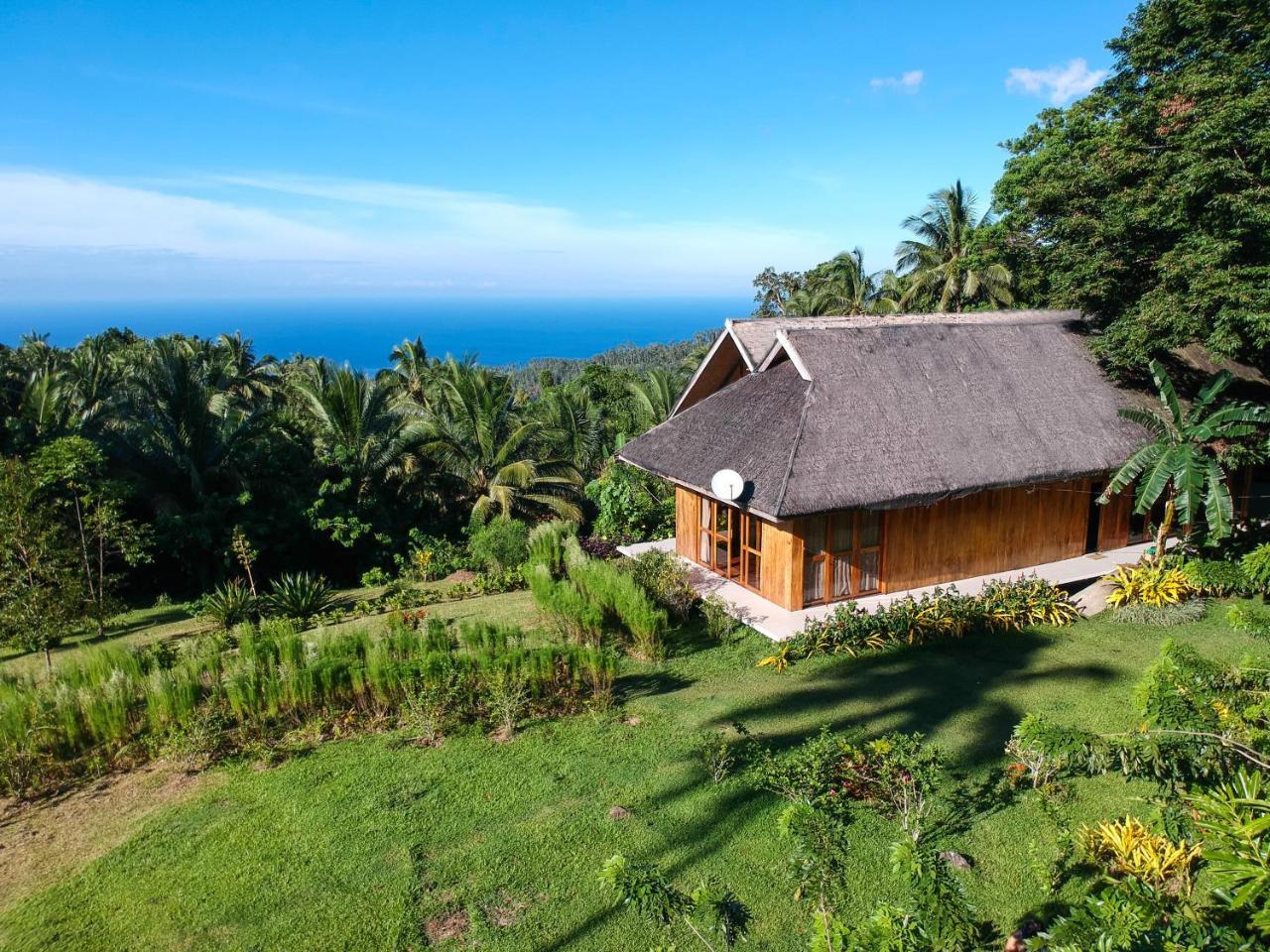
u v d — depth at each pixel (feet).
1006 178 77.61
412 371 149.48
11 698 30.99
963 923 15.60
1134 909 11.76
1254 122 49.32
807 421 48.01
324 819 27.04
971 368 54.95
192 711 32.81
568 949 21.04
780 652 41.60
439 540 82.48
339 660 35.40
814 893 17.74
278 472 80.23
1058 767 27.76
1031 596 47.47
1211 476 44.91
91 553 59.82
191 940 21.48
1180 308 51.44
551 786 29.04
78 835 26.48
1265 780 15.88
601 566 50.65
